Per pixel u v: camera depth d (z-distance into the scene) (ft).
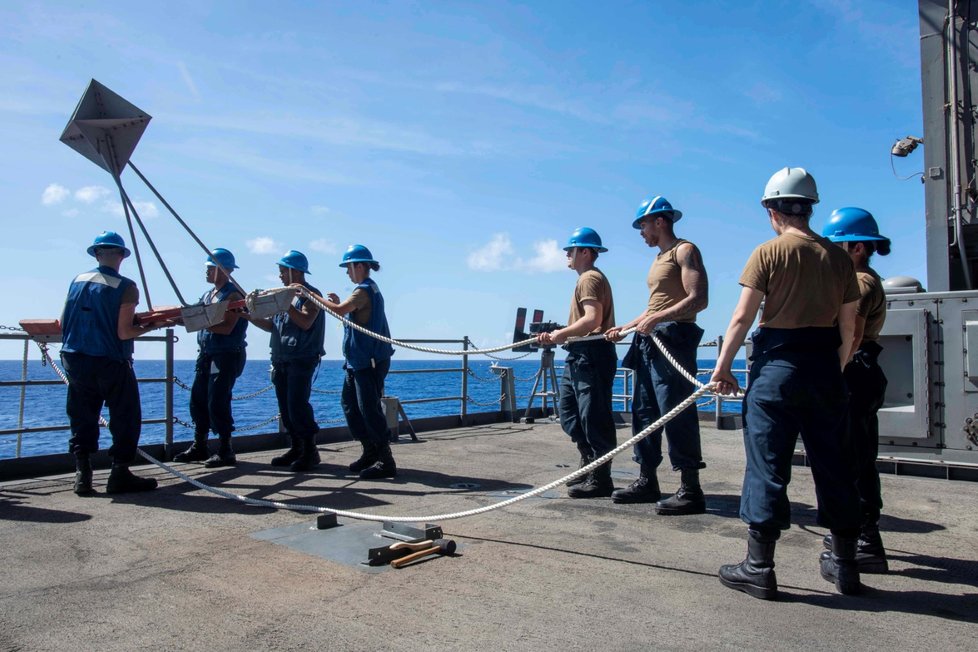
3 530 13.25
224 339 20.89
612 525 14.05
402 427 29.50
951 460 18.94
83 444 16.43
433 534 12.30
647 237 15.96
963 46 20.81
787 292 9.95
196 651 7.99
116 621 8.84
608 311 16.99
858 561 11.12
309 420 20.56
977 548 12.73
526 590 10.09
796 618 9.20
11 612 9.13
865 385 11.41
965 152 20.70
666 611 9.37
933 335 19.20
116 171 17.60
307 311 20.26
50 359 19.42
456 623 8.84
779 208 10.41
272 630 8.59
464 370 32.68
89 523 13.79
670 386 15.06
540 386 39.86
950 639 8.57
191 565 11.11
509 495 16.88
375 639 8.34
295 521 14.02
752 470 10.18
